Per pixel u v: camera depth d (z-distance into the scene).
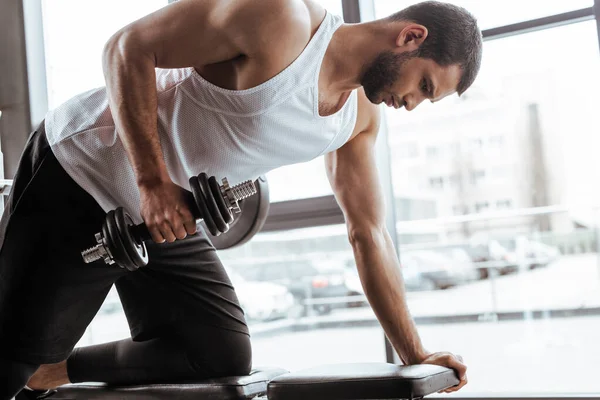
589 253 6.11
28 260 1.45
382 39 1.38
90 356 1.84
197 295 1.74
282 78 1.31
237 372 1.74
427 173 7.02
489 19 2.51
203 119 1.38
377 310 1.59
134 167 1.31
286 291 5.91
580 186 6.02
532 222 6.39
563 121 5.95
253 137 1.39
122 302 1.81
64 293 1.49
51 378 1.86
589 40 4.19
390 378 1.27
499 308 6.28
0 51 3.03
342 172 1.64
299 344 5.89
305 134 1.44
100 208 1.44
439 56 1.35
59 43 3.24
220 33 1.28
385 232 1.66
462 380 1.47
